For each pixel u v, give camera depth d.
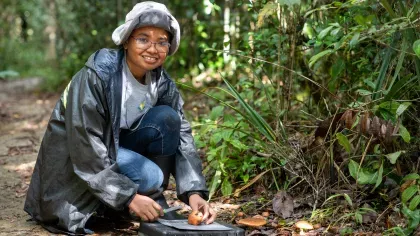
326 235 3.36
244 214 3.77
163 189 3.59
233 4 7.23
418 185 3.33
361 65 4.16
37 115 8.73
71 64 11.65
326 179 3.81
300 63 4.84
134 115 3.55
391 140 3.42
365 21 3.45
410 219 3.20
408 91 3.76
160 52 3.39
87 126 3.33
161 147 3.56
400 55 3.52
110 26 10.90
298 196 3.90
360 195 3.75
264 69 5.15
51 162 3.50
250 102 5.24
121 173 3.43
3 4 17.20
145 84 3.54
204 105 6.47
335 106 4.43
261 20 3.94
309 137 4.12
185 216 3.63
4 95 11.62
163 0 8.62
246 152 4.27
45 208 3.52
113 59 3.44
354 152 3.70
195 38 8.18
